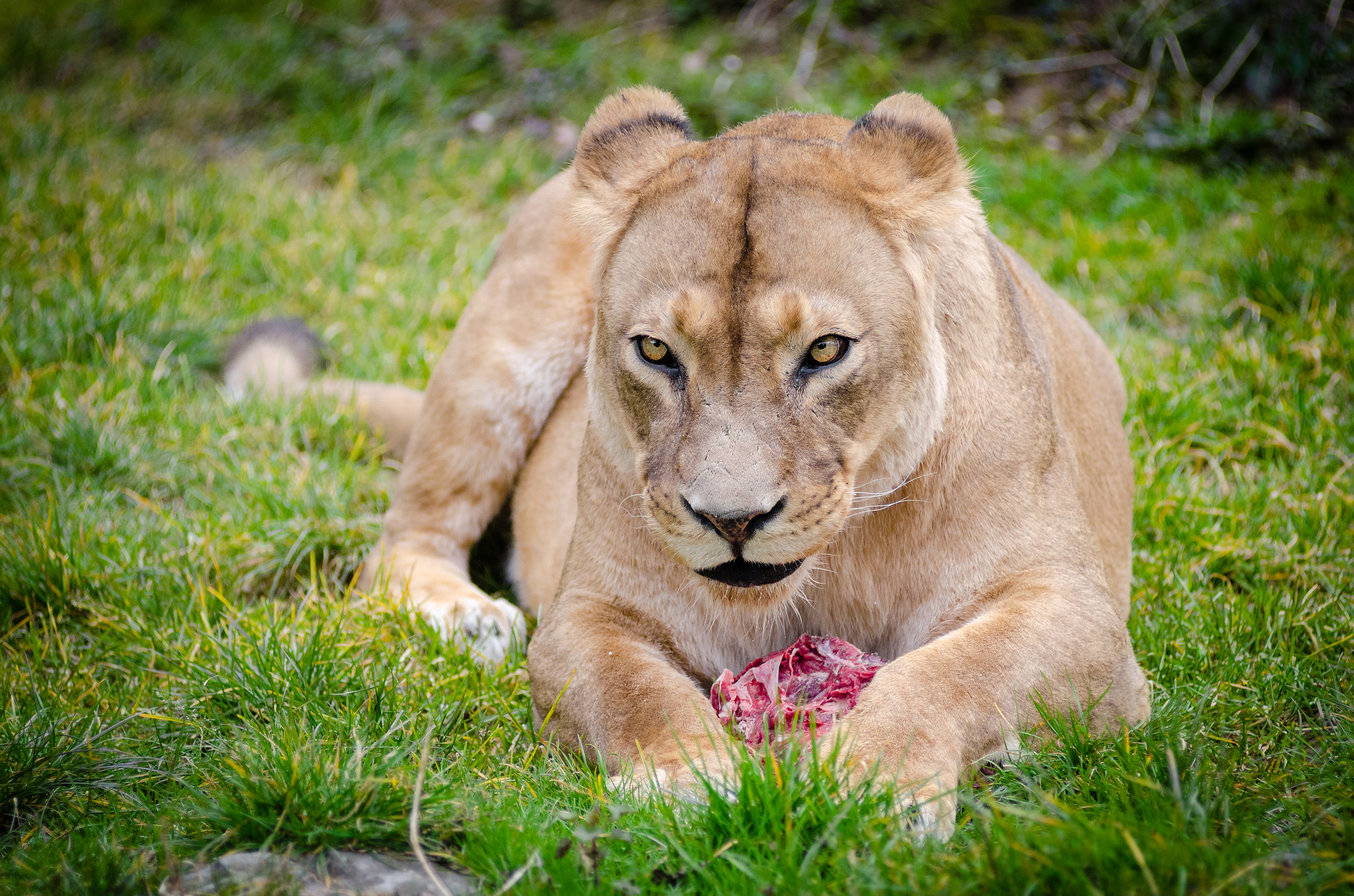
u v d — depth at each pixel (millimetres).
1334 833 4809
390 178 16016
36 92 18781
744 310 5461
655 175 6051
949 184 6020
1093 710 5883
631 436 6035
